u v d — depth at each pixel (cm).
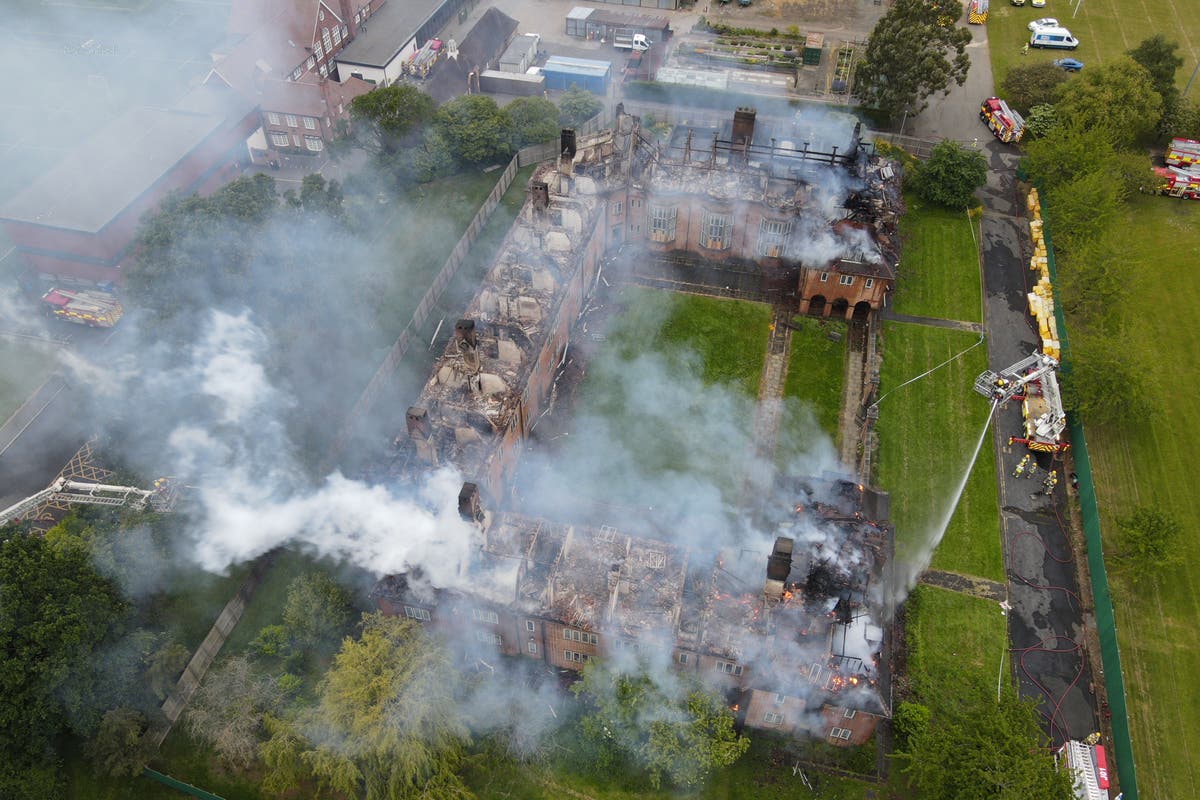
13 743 5556
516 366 7569
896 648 6594
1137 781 5897
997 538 7419
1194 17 14738
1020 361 8919
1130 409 7962
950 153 10681
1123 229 9906
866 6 15362
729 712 5759
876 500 6819
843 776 5906
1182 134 11762
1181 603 6950
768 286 9844
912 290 9788
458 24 15100
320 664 6444
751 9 15412
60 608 5734
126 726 5788
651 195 9669
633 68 13525
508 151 11325
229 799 5806
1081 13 14888
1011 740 5291
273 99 11444
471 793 5612
